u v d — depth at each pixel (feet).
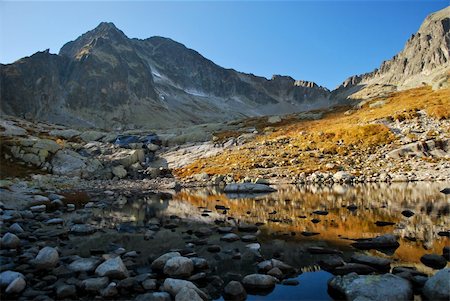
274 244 48.24
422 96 305.73
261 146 243.81
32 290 31.22
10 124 348.59
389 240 45.88
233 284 31.12
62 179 179.11
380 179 144.46
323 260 39.11
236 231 57.67
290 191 126.00
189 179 185.68
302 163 191.31
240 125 356.79
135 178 211.20
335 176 152.15
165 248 46.91
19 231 55.47
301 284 33.19
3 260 40.47
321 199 98.53
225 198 112.06
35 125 421.59
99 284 31.96
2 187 110.22
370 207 79.87
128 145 278.05
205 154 251.60
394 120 232.12
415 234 51.80
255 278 32.99
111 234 56.18
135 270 37.58
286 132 284.00
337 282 31.53
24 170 186.91
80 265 37.68
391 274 31.32
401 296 27.94
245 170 189.78
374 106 331.36
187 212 80.64
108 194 124.98
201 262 38.22
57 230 59.06
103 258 40.96
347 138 216.95
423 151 176.55
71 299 29.73
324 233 54.60
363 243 46.09
